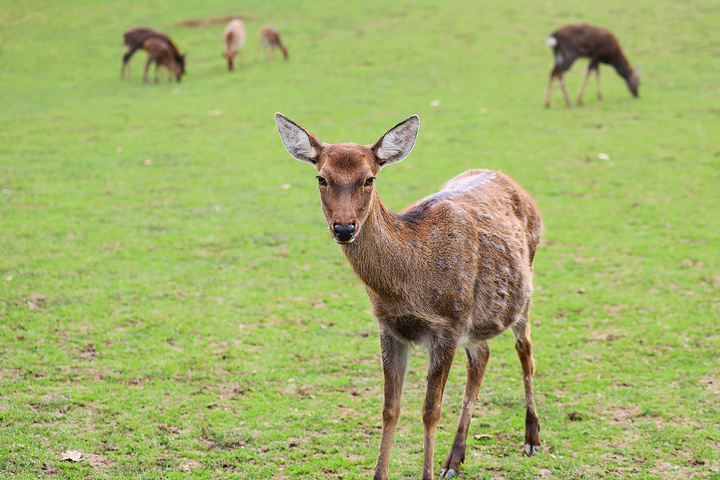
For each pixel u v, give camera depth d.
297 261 16.66
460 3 53.59
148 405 10.15
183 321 13.14
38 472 8.28
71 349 11.77
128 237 17.70
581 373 11.58
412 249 8.12
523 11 49.88
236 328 12.99
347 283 15.47
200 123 30.17
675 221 18.91
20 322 12.55
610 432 9.75
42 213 19.17
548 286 15.27
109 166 24.22
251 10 55.31
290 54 43.19
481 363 9.34
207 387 10.84
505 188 10.27
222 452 9.08
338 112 30.94
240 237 18.09
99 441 9.09
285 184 22.77
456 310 8.40
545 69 38.00
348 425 9.90
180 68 39.28
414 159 24.88
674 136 26.42
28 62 43.16
